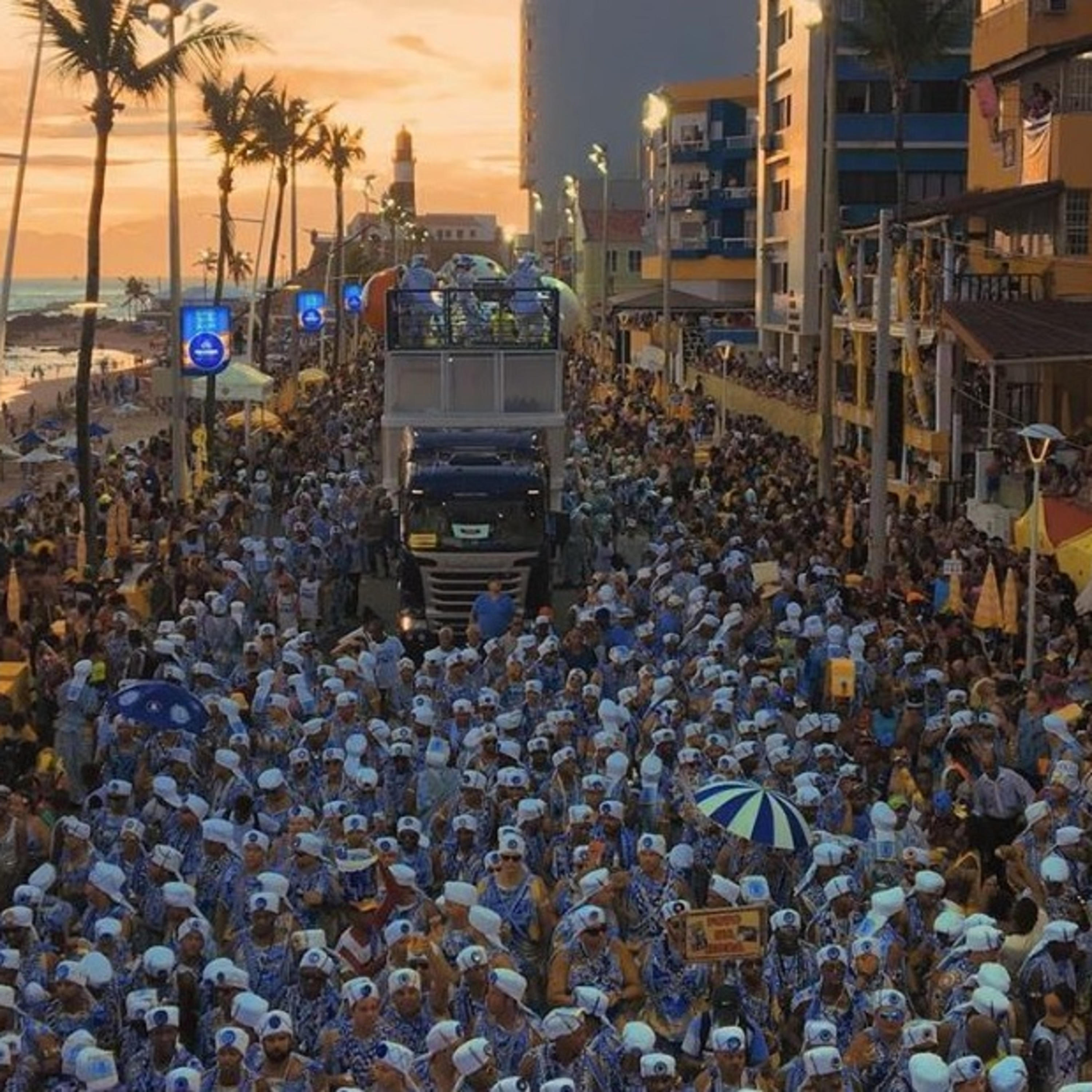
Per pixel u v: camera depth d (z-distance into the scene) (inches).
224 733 663.1
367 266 5866.1
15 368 7460.6
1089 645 913.5
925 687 763.4
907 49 2162.9
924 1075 364.2
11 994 411.5
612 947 441.4
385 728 647.8
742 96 3860.7
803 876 522.0
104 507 1445.6
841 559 1137.4
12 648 845.8
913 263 1706.4
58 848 536.1
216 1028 417.7
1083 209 1614.2
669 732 620.7
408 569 1125.7
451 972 428.8
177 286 1555.1
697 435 2039.9
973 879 535.2
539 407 1258.6
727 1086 382.6
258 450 2015.3
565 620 1213.7
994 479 1353.3
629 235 5044.3
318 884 496.1
